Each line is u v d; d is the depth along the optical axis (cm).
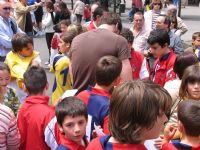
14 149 341
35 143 340
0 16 663
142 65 511
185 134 275
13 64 494
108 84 330
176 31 842
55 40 760
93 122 322
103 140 221
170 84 375
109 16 437
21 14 1327
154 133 212
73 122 301
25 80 363
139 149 209
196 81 343
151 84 216
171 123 309
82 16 1847
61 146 303
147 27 732
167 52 497
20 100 480
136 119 205
